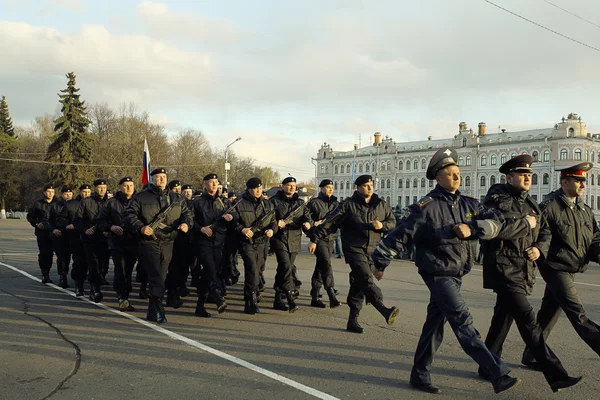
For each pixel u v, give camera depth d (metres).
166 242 6.88
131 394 4.18
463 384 4.54
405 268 13.10
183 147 64.88
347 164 93.38
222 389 4.30
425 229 4.18
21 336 5.94
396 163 84.19
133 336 6.03
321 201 9.07
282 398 4.12
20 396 4.12
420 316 7.34
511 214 4.28
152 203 6.84
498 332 4.71
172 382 4.46
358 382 4.53
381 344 5.82
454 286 4.12
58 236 9.25
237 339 5.96
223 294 7.61
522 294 4.29
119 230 7.51
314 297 8.08
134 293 9.13
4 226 37.31
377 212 6.24
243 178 72.00
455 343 5.92
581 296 9.05
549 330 5.05
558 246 4.60
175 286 7.88
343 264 14.01
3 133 65.69
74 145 53.06
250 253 7.29
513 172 4.39
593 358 5.36
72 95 53.09
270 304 8.16
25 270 11.84
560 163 63.91
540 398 4.21
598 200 66.19
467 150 74.19
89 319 6.91
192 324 6.71
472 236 3.99
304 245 21.31
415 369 4.40
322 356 5.32
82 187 9.39
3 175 61.16
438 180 4.30
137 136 56.25
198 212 7.57
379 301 5.92
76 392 4.21
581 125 63.81
